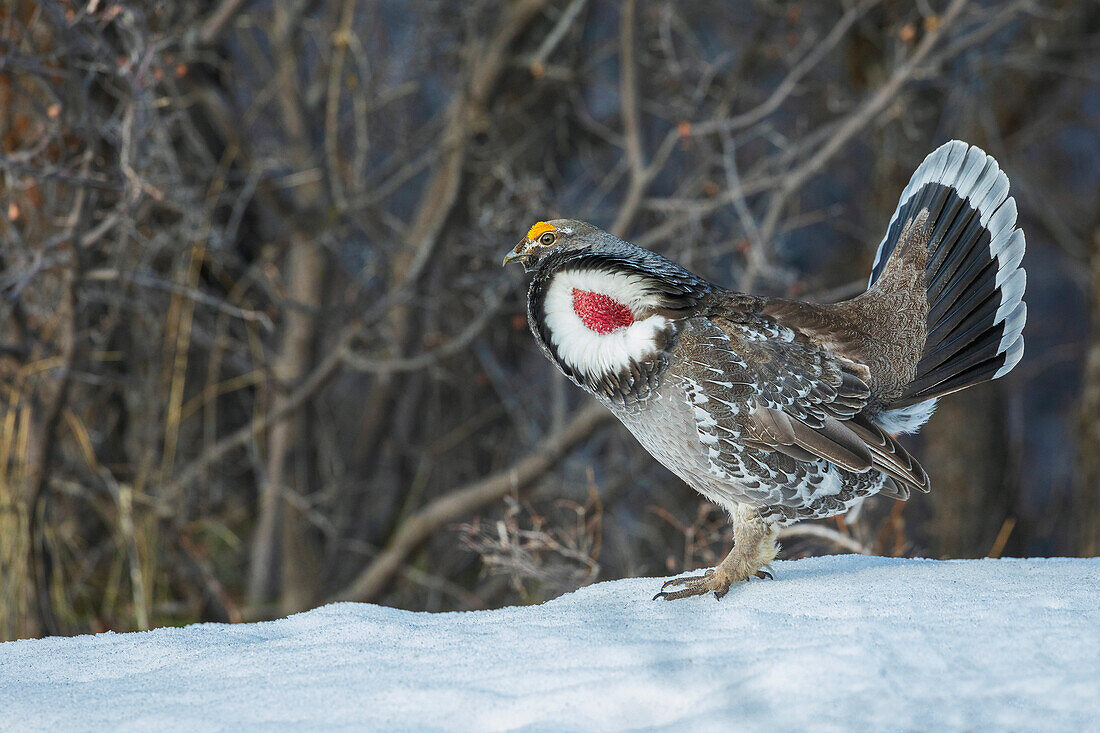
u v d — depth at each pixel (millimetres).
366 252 14625
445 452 16234
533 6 13781
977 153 7070
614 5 16844
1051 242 22984
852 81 17172
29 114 10844
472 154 14211
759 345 6051
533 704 3875
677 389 6004
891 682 3850
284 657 4672
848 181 19328
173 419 12500
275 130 16266
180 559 13047
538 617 5348
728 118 15430
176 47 13055
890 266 6930
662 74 15586
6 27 10023
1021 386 24422
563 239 6613
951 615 4750
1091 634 4289
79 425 11570
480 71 14211
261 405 14891
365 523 15945
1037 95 17953
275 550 14359
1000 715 3604
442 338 15047
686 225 14141
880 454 6180
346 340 13555
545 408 16562
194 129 14039
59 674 4688
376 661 4523
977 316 6918
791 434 6043
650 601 5742
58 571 11258
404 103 16531
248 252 15016
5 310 10281
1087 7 17266
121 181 10539
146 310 11922
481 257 13703
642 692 3902
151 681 4465
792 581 5852
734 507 6277
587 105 16969
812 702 3713
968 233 6977
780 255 14117
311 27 14430
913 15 15047
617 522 14336
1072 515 19047
